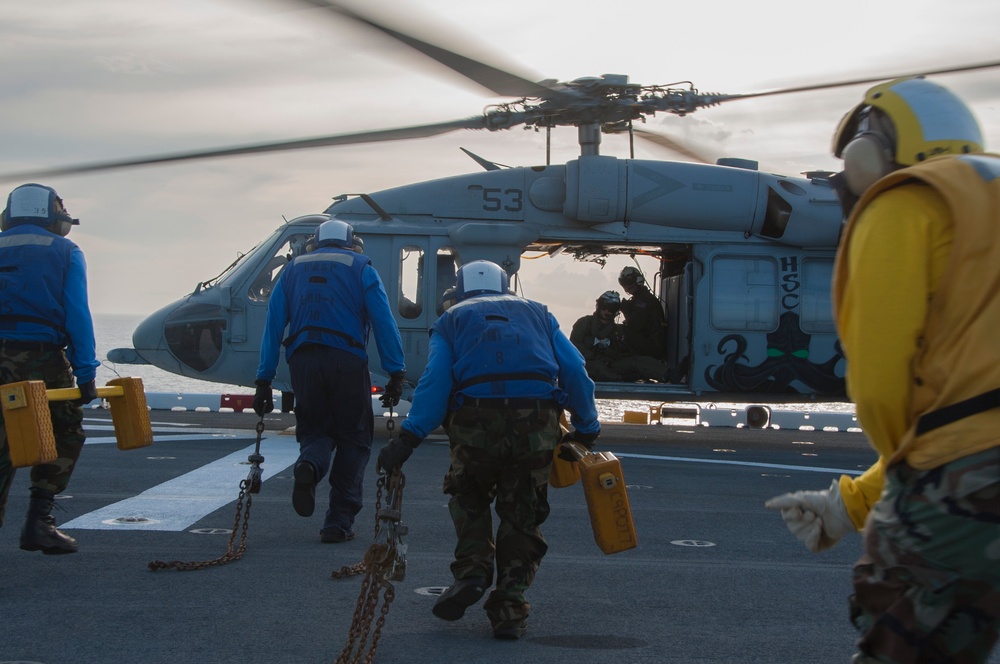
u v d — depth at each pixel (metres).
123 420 5.29
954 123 2.27
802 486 8.93
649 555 5.89
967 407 2.00
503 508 4.18
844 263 2.24
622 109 11.53
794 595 4.97
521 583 4.12
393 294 12.64
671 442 13.39
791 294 12.84
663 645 4.06
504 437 4.07
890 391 2.05
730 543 6.29
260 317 12.68
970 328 2.03
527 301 4.39
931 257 2.07
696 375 12.81
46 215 5.20
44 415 4.52
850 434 15.87
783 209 12.66
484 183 12.85
